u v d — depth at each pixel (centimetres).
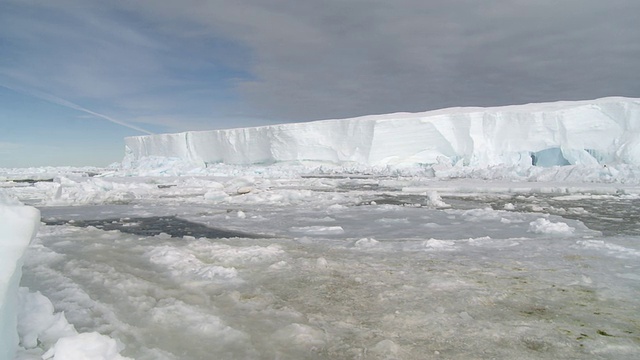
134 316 296
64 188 1594
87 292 335
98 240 624
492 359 253
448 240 638
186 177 2681
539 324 311
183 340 266
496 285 406
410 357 255
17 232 181
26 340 200
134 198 1482
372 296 373
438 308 339
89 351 188
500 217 905
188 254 505
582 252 554
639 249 571
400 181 2297
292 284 408
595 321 317
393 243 614
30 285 333
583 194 1563
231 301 354
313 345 269
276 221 881
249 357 247
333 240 645
